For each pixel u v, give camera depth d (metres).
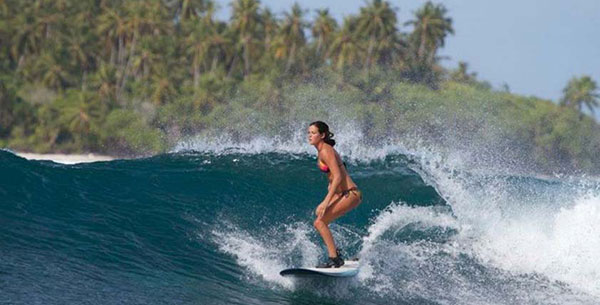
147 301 6.02
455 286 7.74
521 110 67.31
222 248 7.93
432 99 61.62
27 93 77.38
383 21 79.06
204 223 8.64
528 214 10.01
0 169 8.87
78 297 5.84
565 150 68.81
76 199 8.62
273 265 7.63
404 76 68.81
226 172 10.79
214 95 69.88
